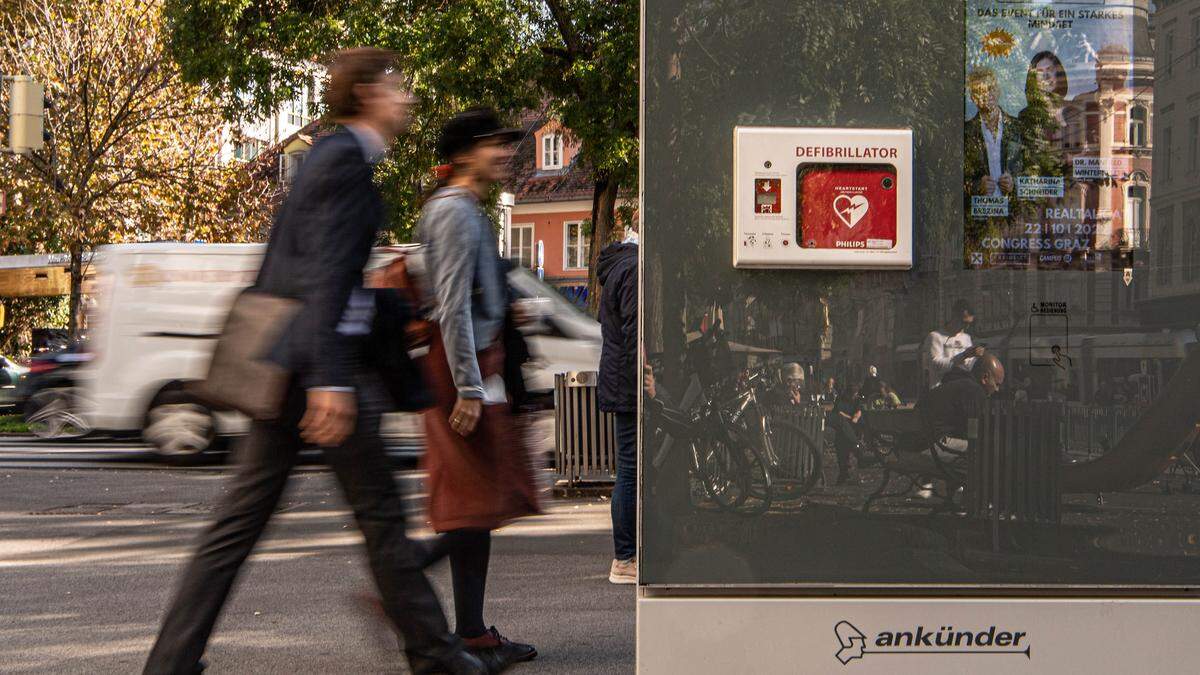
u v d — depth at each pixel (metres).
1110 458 2.24
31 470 12.34
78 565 6.82
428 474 4.32
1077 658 2.25
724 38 2.21
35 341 29.11
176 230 27.39
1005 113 2.22
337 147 3.53
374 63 3.65
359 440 3.61
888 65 2.22
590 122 22.44
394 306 3.92
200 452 12.50
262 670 4.43
